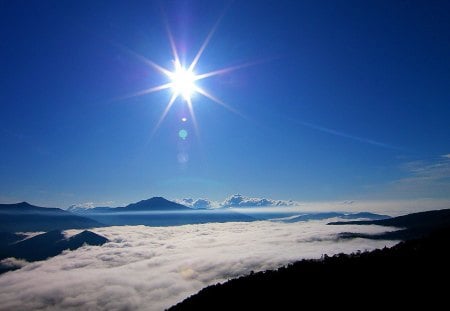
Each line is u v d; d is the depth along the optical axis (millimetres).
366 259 98375
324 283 88062
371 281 80312
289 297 83750
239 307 87750
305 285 89438
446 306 61031
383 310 66000
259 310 84125
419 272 78312
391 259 93062
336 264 100812
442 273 75812
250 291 98375
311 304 77938
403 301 65938
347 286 80188
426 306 62250
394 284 75625
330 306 73375
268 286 97562
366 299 71375
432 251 92312
